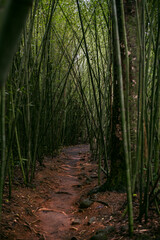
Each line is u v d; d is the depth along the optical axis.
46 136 6.04
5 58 0.17
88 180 3.78
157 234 1.54
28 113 3.22
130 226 1.60
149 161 1.74
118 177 2.76
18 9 0.17
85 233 2.03
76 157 6.75
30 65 3.64
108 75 3.57
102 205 2.50
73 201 3.01
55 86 6.44
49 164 4.96
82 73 8.29
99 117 3.40
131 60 2.61
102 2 3.58
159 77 1.87
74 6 4.59
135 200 2.28
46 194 3.17
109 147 4.76
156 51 1.79
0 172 1.67
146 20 2.59
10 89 2.33
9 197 2.53
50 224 2.33
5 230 1.89
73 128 10.57
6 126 2.87
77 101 9.41
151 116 1.76
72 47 7.20
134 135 2.58
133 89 2.63
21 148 3.68
